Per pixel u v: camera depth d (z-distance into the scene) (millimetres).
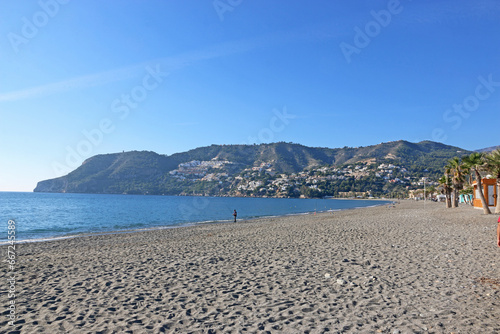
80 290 7051
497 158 23656
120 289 7039
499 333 4172
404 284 6734
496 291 5934
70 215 51438
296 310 5430
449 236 13797
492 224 17641
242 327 4742
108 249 14648
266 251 11750
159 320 5133
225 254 11406
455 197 41312
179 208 74875
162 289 6977
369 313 5156
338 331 4488
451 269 7824
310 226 23047
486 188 31766
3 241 20062
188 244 15016
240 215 52719
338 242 13531
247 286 7039
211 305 5836
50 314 5504
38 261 11305
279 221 32719
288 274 8016
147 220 42188
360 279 7270
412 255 9844
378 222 23953
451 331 4309
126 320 5152
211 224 32719
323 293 6332
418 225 19938
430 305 5387
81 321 5145
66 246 16734
